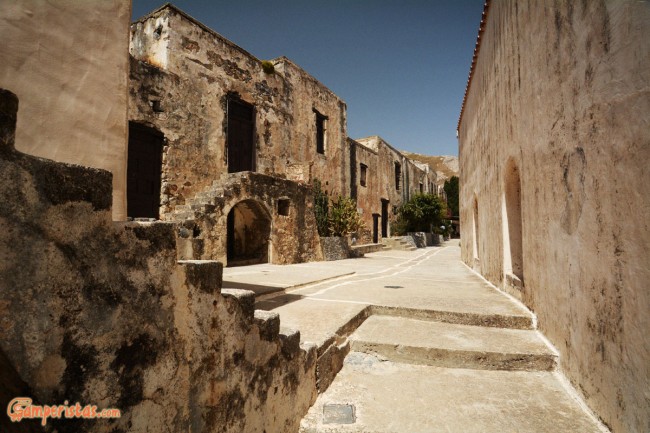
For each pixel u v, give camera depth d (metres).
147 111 8.05
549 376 2.95
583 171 2.46
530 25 3.72
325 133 15.79
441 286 6.20
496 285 5.96
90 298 1.14
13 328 0.95
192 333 1.54
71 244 1.10
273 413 2.08
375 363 3.25
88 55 2.17
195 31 9.34
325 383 2.80
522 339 3.44
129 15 2.44
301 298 4.93
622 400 1.95
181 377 1.48
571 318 2.70
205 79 9.57
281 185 10.32
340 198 14.99
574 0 2.56
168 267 1.44
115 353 1.21
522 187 4.18
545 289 3.38
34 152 1.91
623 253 1.94
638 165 1.80
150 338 1.34
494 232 6.11
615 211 2.03
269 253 9.94
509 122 4.80
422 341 3.40
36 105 1.92
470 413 2.41
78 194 1.13
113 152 2.28
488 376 2.98
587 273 2.40
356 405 2.54
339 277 7.45
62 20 2.05
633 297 1.84
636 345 1.81
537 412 2.40
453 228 39.97
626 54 1.90
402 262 12.09
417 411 2.44
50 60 1.99
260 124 11.72
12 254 0.96
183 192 8.78
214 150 9.71
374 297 5.02
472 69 8.51
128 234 1.28
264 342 2.02
